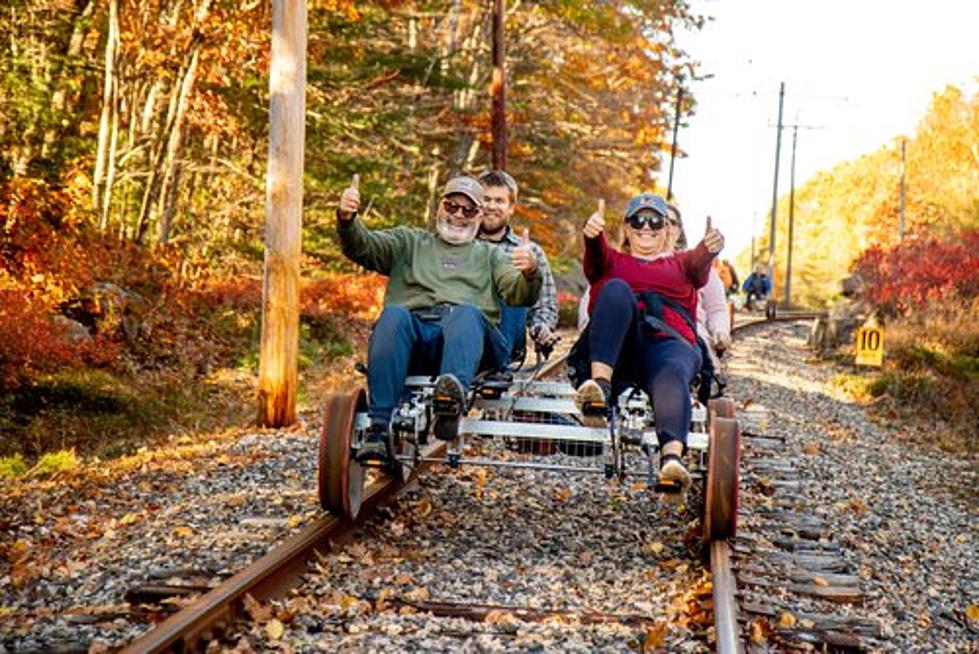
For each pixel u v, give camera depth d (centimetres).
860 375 1992
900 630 547
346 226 628
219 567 541
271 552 530
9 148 1766
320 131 2358
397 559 591
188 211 2506
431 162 3397
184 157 2364
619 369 629
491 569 583
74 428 1088
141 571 540
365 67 2595
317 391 1409
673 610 520
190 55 1941
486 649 453
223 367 1520
